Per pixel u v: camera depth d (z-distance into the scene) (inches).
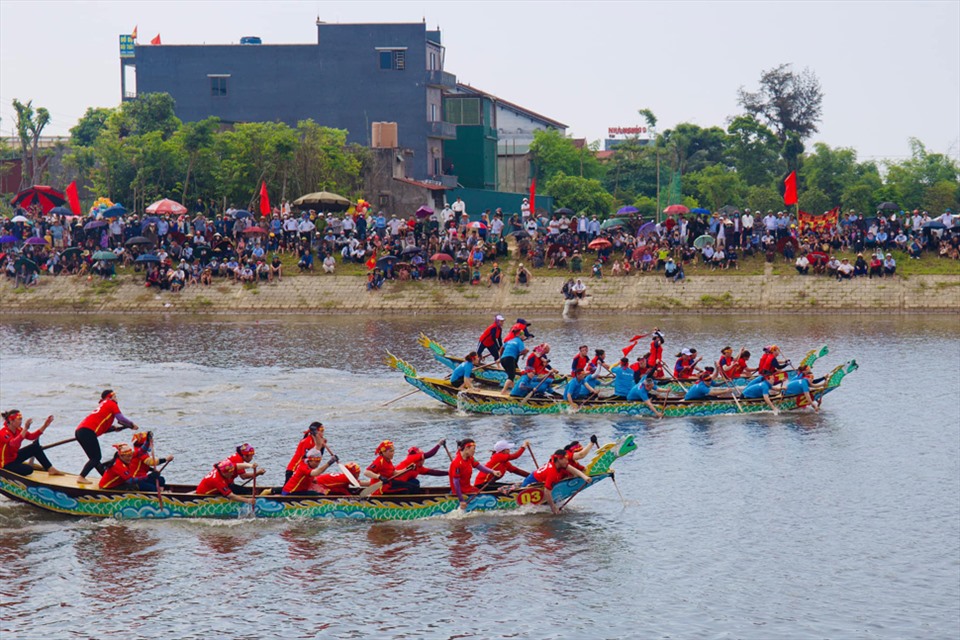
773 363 1429.6
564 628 754.8
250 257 2741.1
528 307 2571.4
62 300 2682.1
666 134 4904.0
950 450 1214.9
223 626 753.6
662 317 2461.9
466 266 2667.3
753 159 4618.6
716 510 1005.2
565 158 4340.6
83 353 1962.4
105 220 2743.6
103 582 825.5
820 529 951.6
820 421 1365.7
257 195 3223.4
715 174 4375.0
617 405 1402.6
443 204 3447.3
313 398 1517.0
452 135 3846.0
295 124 3818.9
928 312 2440.9
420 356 1904.5
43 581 826.2
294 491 962.1
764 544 915.4
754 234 2679.6
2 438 961.5
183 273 2711.6
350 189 3334.2
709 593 814.5
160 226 2778.1
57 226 2824.8
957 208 4276.6
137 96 3718.0
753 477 1112.8
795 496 1046.4
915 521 973.8
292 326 2365.9
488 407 1416.1
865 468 1143.0
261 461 1161.4
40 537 916.6
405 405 1473.9
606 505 1019.3
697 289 2576.3
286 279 2716.5
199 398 1513.3
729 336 2111.2
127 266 2785.4
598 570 854.5
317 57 3777.1
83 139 4441.4
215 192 3213.6
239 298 2667.3
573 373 1429.6
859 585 829.8
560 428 1330.0
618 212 2874.0
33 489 956.6
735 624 761.6
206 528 941.2
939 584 831.1
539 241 2765.7
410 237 2743.6
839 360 1817.2
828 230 2662.4
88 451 967.6
